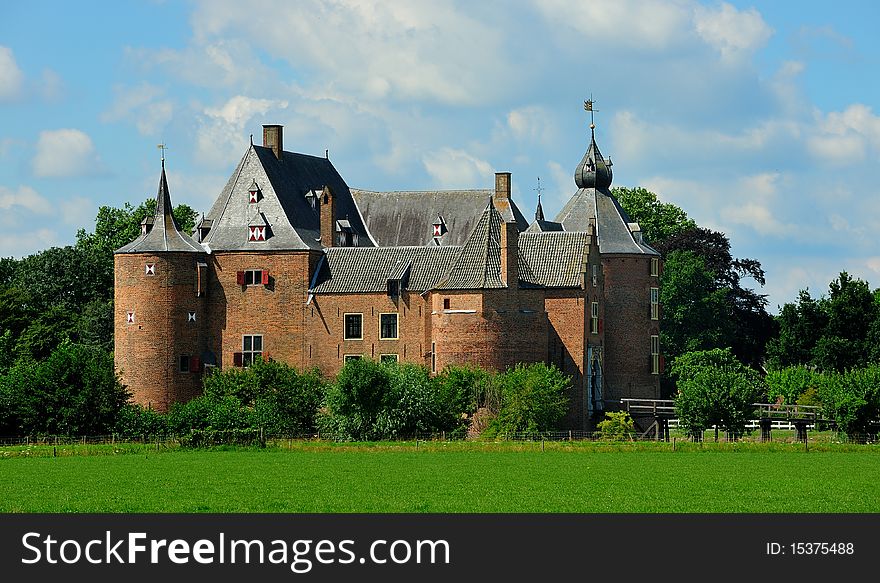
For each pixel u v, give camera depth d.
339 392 95.12
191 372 114.56
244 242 115.94
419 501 59.28
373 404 94.94
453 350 106.56
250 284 115.38
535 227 121.50
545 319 108.38
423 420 95.69
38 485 65.56
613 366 121.56
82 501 59.38
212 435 90.00
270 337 114.94
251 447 89.19
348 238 121.69
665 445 90.50
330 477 69.44
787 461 79.62
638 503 58.75
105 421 95.06
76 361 95.50
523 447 89.00
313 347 114.38
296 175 121.38
